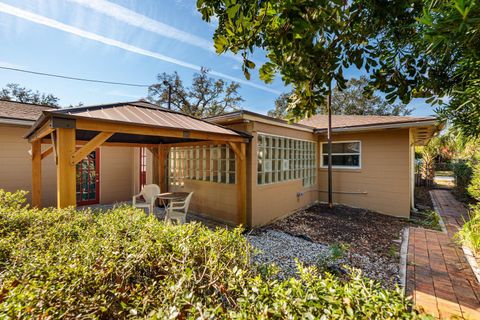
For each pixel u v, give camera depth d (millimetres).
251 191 5445
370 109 21812
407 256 3734
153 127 3520
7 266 1780
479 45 1116
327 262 3264
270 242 4340
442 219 6164
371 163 7238
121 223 2383
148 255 1735
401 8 1452
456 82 1626
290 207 6820
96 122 2992
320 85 1897
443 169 16078
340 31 1691
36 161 4996
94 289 1432
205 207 6551
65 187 2793
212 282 1439
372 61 1756
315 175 8344
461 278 3027
